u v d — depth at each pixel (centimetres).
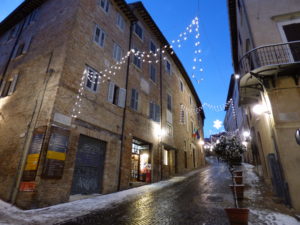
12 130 927
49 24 1207
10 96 1083
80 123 940
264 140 1045
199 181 1322
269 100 802
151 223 537
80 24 1077
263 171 1182
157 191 1032
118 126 1204
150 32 1942
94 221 556
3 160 866
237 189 800
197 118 3275
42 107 865
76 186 881
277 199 764
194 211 640
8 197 742
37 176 716
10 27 1608
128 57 1466
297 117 743
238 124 2556
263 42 871
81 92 983
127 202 797
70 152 859
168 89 2089
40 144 765
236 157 614
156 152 1559
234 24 1392
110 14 1377
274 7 934
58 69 923
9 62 1311
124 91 1316
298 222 524
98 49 1171
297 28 857
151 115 1623
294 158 701
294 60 791
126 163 1205
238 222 475
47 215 609
